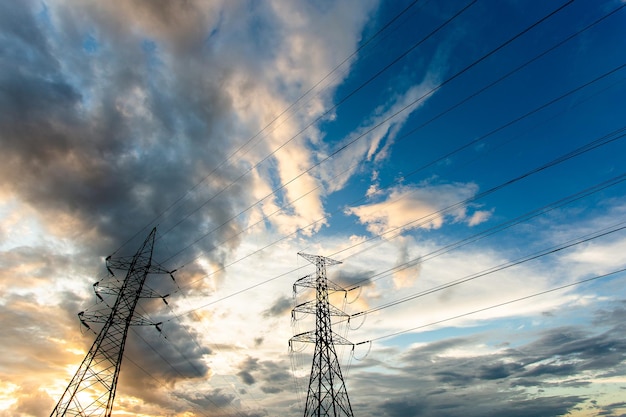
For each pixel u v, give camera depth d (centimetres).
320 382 3931
